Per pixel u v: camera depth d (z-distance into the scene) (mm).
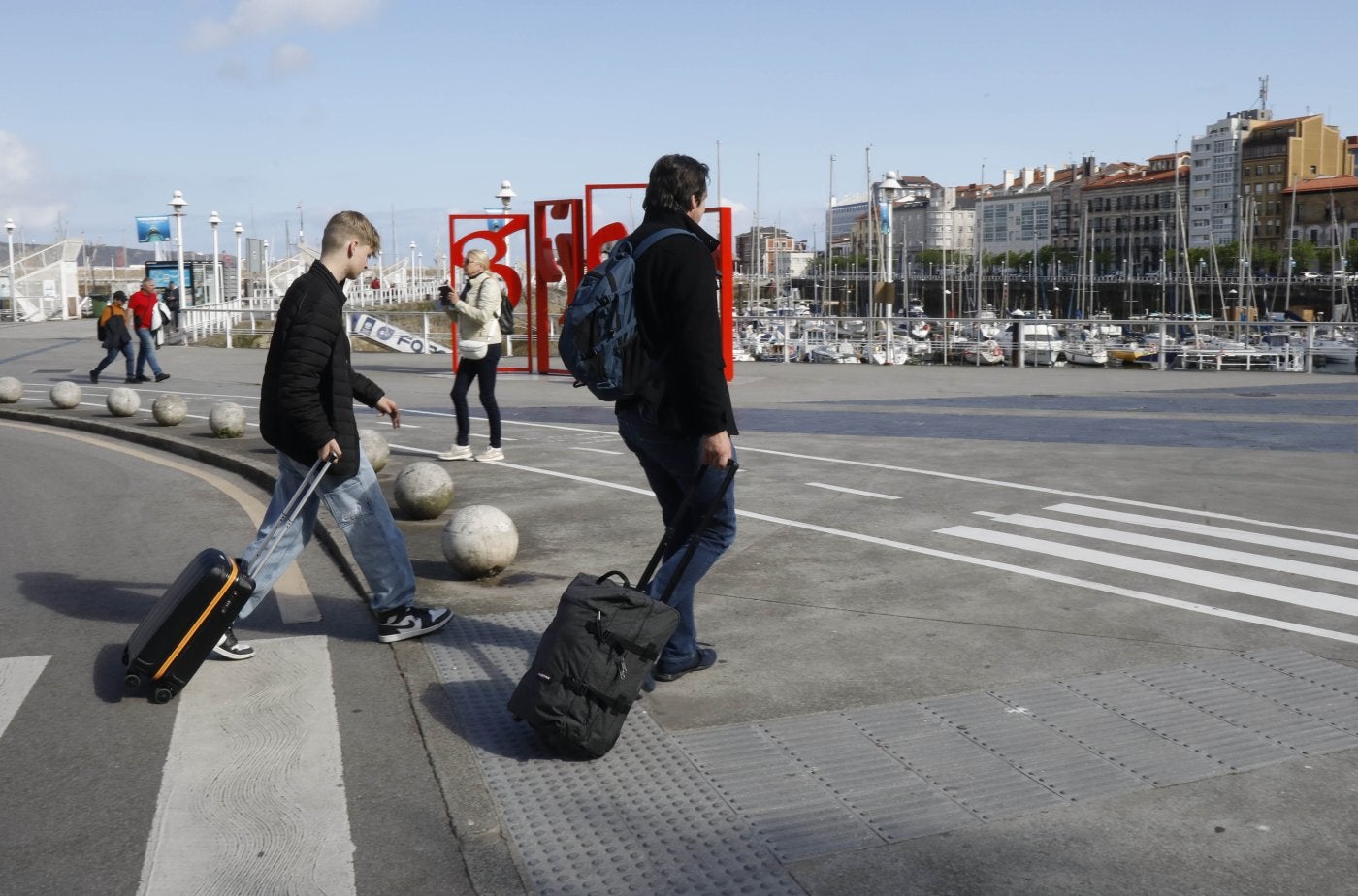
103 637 5859
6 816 3830
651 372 4469
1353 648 5414
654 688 4855
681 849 3514
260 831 3691
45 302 58562
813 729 4414
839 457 11664
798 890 3285
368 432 10977
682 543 4875
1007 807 3779
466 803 3836
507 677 5012
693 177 4551
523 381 22328
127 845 3635
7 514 9391
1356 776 4008
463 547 6586
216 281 46688
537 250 23203
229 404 13633
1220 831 3619
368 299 58250
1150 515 8609
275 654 5426
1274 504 9055
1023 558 7211
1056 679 4969
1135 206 177125
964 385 21547
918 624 5777
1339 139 158625
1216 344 39344
